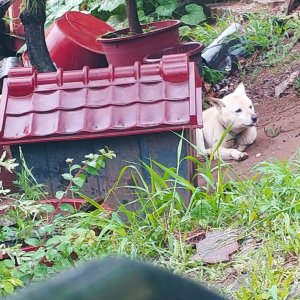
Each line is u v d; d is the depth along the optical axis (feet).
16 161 13.57
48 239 10.14
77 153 13.53
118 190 13.44
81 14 22.24
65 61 20.75
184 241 10.71
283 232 10.12
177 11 28.99
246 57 24.03
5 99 13.88
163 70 13.71
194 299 1.38
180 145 12.57
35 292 1.35
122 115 13.32
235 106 17.92
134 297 1.35
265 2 27.73
